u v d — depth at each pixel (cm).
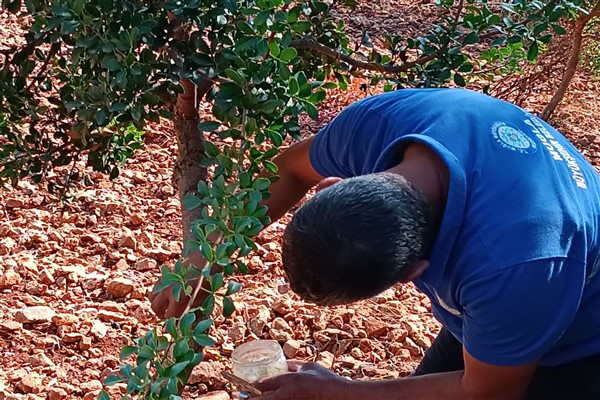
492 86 602
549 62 604
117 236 409
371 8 726
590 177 207
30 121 276
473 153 190
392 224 168
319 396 219
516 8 245
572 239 187
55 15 206
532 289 180
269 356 235
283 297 374
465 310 191
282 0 196
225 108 200
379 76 280
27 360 324
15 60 255
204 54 219
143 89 217
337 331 353
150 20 207
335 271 168
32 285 368
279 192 242
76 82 253
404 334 354
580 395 224
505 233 181
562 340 218
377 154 206
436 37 258
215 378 318
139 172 477
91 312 354
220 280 180
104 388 313
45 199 436
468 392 205
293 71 252
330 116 553
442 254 182
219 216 183
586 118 608
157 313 236
